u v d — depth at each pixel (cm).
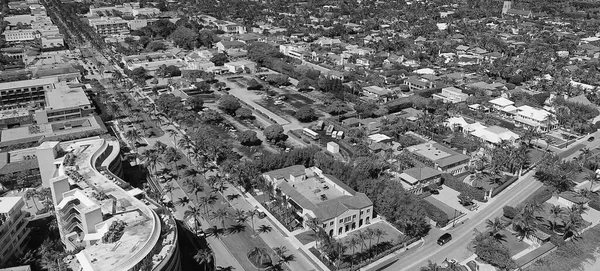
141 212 16800
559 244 18488
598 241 19150
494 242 17662
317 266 17162
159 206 17888
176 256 15438
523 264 17362
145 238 15162
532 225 18788
